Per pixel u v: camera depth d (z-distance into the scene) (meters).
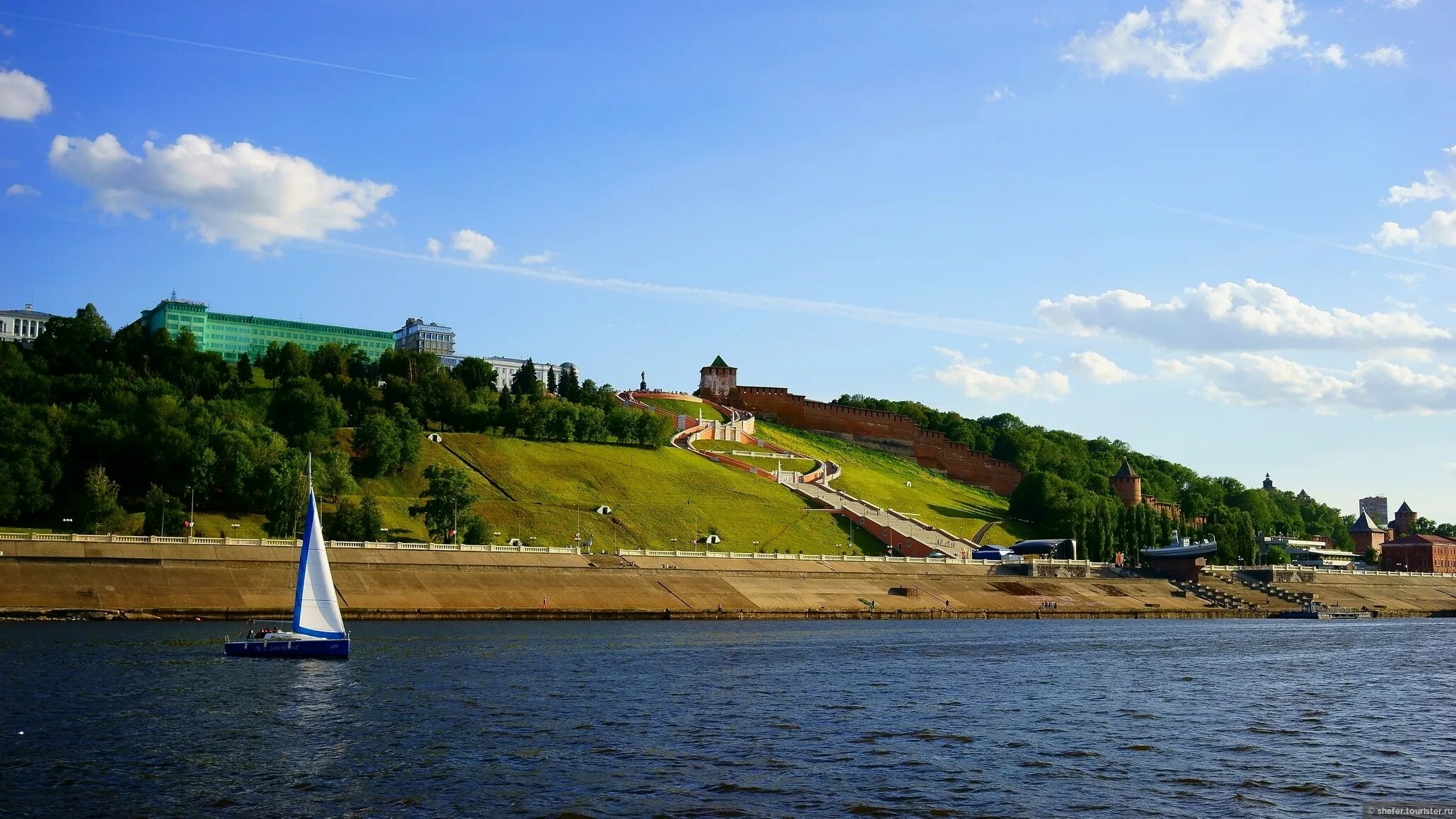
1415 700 97.56
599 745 71.69
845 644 145.38
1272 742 76.50
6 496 187.62
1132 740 76.50
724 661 119.62
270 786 60.12
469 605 173.88
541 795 58.78
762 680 104.75
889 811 56.81
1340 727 82.69
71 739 70.12
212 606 153.88
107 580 153.12
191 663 104.69
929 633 171.00
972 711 88.69
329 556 176.50
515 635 144.75
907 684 104.44
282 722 77.50
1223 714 88.94
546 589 185.88
